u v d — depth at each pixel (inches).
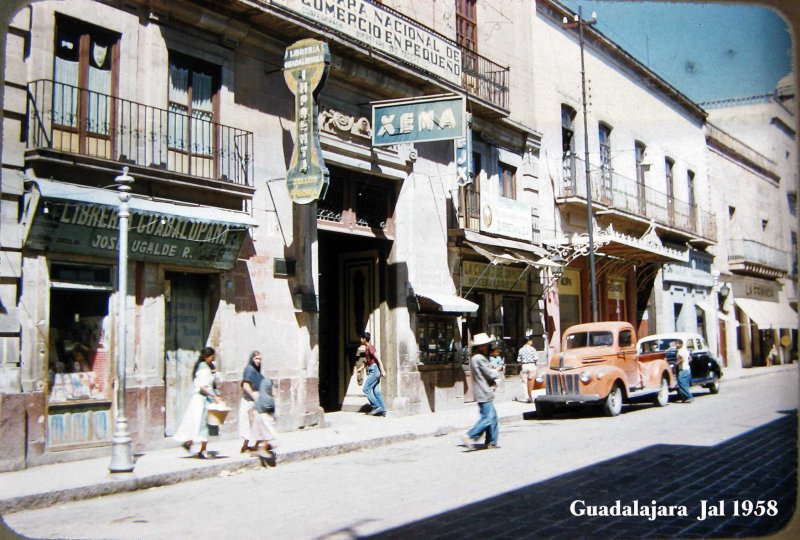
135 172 472.1
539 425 644.1
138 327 483.5
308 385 603.5
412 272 743.1
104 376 466.6
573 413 750.5
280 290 591.2
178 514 318.3
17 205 419.8
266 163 588.4
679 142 1357.0
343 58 655.8
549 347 970.1
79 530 289.6
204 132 539.8
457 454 477.4
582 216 1071.6
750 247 1541.6
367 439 535.5
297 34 602.2
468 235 795.4
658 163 1286.9
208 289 546.6
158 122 502.6
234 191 540.1
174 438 455.5
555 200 1008.9
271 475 423.2
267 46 593.6
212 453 469.7
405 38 711.1
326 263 788.0
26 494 339.0
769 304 1672.0
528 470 395.2
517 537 253.1
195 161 530.3
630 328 753.0
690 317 1391.5
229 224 520.1
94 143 465.4
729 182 1531.7
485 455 463.5
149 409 483.8
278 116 603.8
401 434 567.8
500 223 842.2
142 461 437.7
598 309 1118.4
